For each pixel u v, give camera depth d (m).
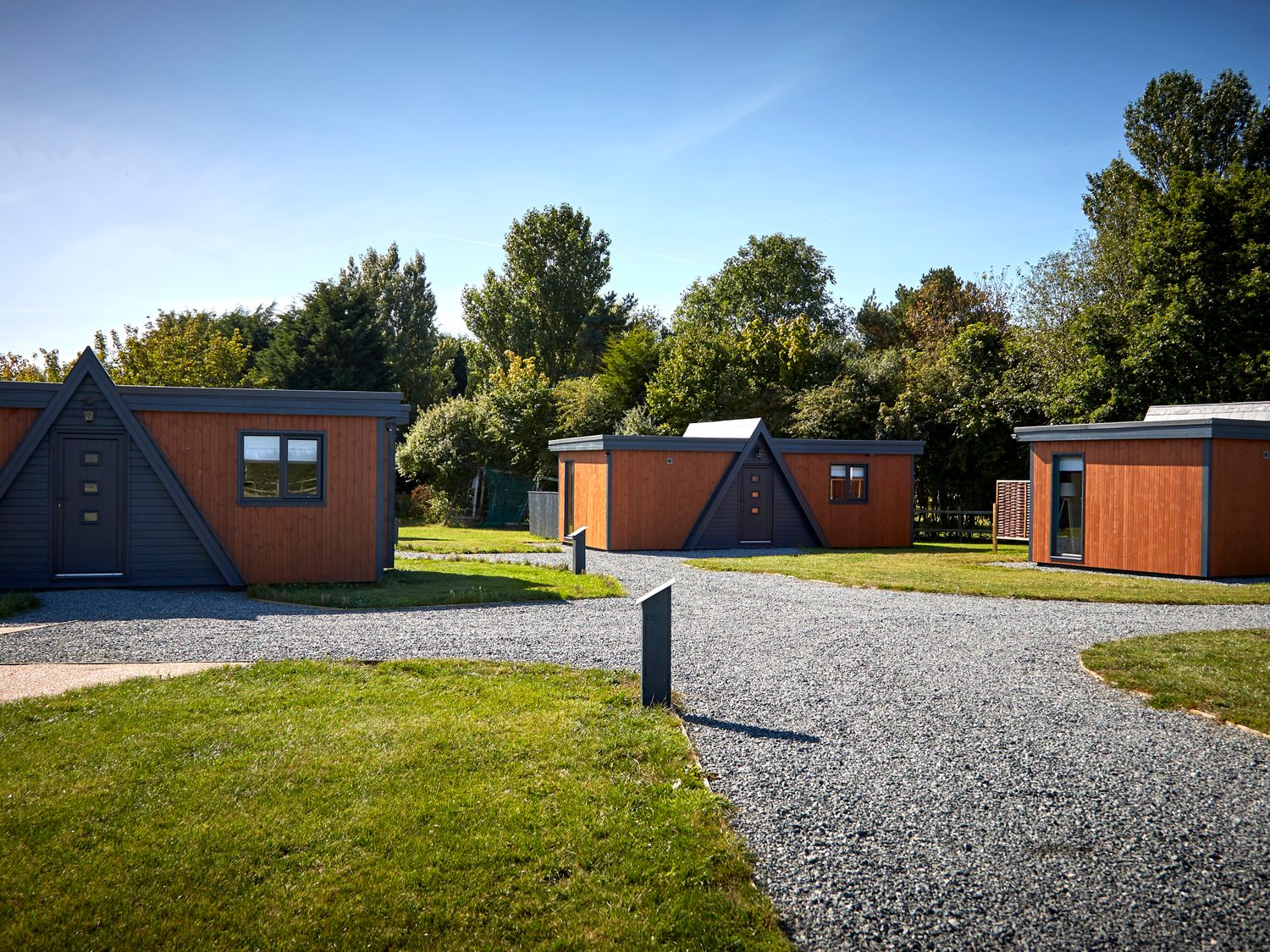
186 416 12.17
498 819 4.41
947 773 5.18
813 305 48.59
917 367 31.34
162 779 4.82
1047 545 17.22
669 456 20.08
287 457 12.53
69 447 11.83
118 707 6.04
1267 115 33.22
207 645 8.11
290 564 12.52
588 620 9.65
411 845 4.15
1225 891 3.88
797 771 5.17
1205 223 23.52
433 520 32.28
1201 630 9.61
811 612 10.61
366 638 8.50
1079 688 7.07
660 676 6.36
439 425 33.56
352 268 56.31
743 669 7.52
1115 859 4.16
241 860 3.99
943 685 7.09
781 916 3.64
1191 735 5.92
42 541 11.73
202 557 12.23
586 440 20.31
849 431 30.19
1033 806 4.73
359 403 12.69
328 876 3.87
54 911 3.58
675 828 4.35
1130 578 14.88
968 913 3.67
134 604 10.38
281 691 6.50
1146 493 15.53
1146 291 24.92
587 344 50.94
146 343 35.53
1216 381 23.45
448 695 6.50
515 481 31.09
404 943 3.43
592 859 4.05
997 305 46.06
